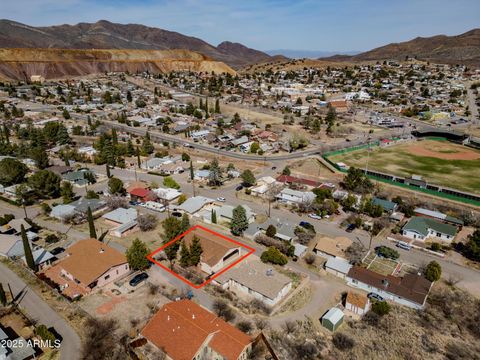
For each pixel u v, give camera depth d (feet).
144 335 155.94
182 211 303.89
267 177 380.17
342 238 254.68
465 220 294.46
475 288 211.00
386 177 400.88
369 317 181.68
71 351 153.38
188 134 568.41
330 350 161.48
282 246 243.81
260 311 184.96
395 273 223.92
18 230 260.01
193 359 142.31
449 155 492.13
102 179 387.96
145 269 219.61
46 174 326.03
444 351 162.81
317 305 192.85
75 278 201.36
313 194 330.13
